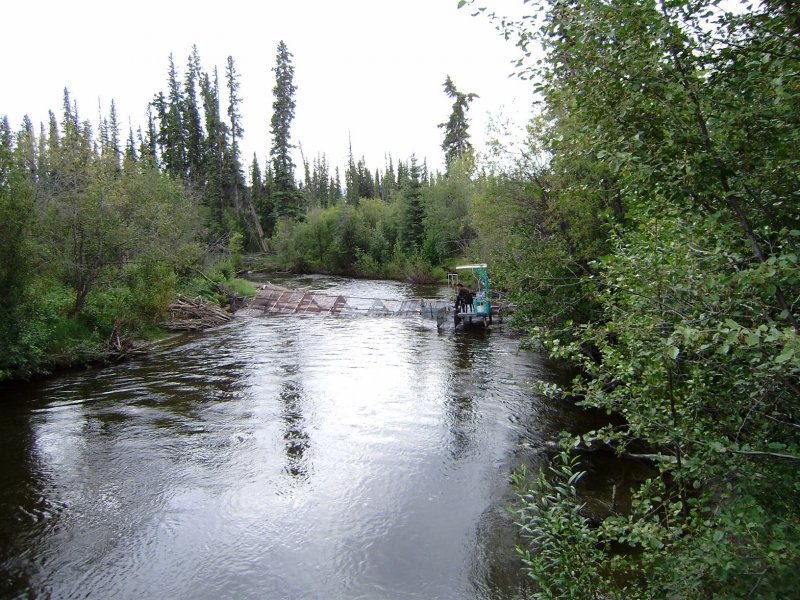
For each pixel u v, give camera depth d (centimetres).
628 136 361
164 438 1084
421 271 4719
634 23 330
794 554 288
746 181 322
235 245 4384
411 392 1391
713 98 331
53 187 1830
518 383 1446
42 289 1570
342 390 1417
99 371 1634
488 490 861
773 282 282
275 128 6059
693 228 367
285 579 654
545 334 524
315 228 5862
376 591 631
